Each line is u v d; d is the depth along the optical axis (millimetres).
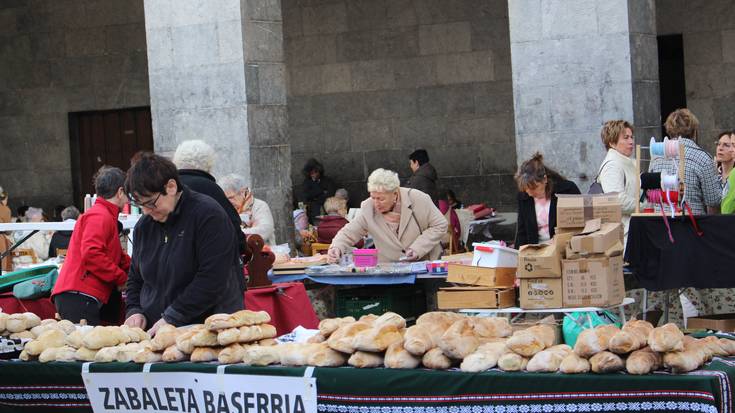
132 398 5516
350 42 17266
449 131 16844
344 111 17391
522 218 8250
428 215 9164
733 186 8586
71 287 7332
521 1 10828
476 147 16703
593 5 10570
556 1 10695
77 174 18984
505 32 16438
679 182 7664
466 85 16703
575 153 10711
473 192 16766
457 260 8773
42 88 18938
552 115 10789
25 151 19125
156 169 5824
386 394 4898
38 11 18828
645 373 4457
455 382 4750
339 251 9258
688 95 15594
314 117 17562
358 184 17391
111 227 7461
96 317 7387
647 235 7742
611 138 8883
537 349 4762
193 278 5973
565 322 6734
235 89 11695
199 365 5324
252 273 8023
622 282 7270
